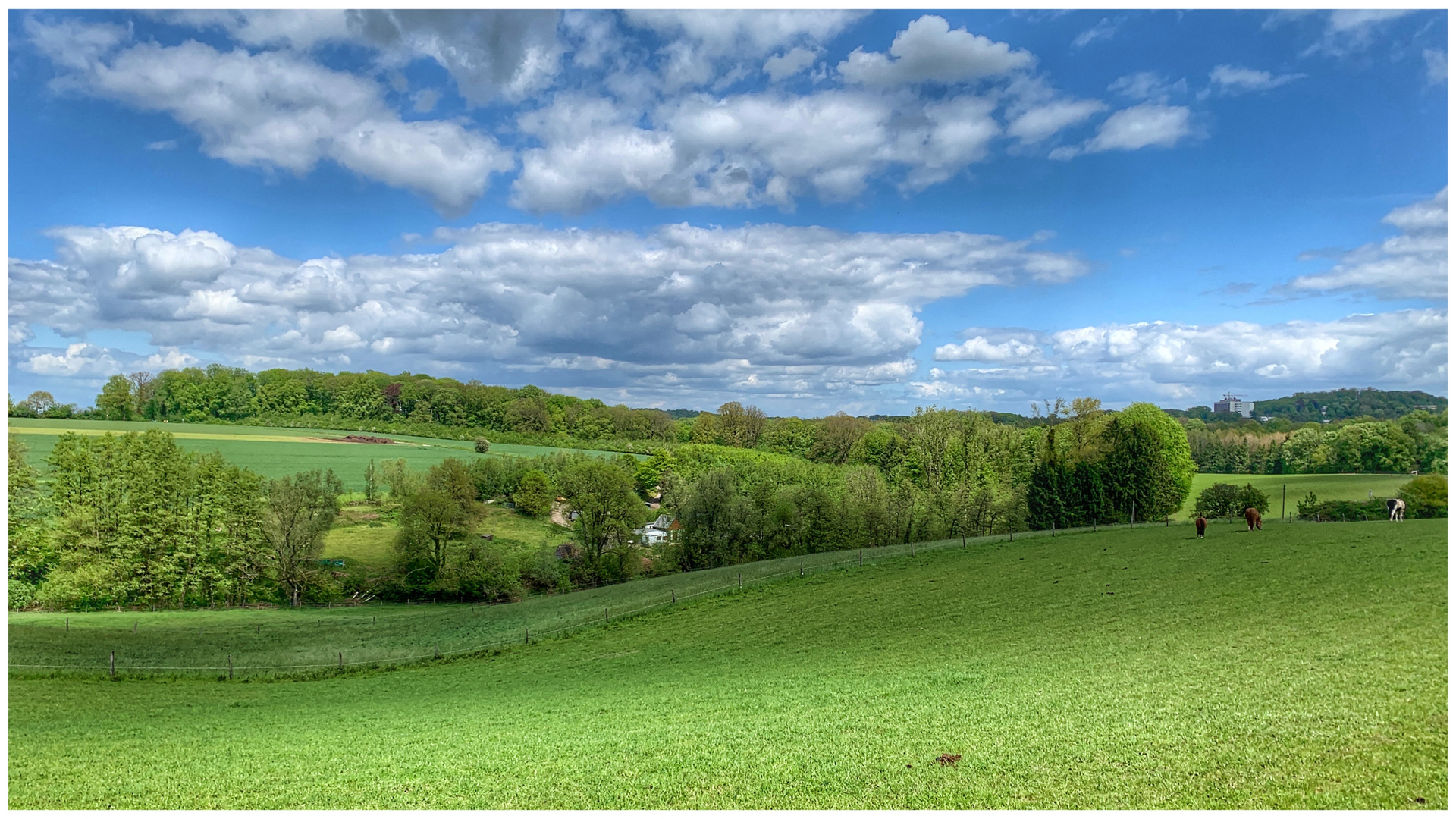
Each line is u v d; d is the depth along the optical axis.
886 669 33.81
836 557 71.69
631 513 95.19
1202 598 38.66
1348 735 18.98
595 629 54.53
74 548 85.12
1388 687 22.05
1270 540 52.62
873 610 48.75
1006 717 23.94
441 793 21.39
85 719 36.16
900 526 97.00
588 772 22.33
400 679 45.12
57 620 66.62
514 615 62.44
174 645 53.62
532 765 23.45
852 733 24.02
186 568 87.81
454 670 47.00
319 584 87.50
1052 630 36.97
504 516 123.50
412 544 87.44
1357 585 36.00
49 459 88.44
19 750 29.53
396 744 27.92
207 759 27.19
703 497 95.31
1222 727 20.59
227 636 57.03
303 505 89.00
